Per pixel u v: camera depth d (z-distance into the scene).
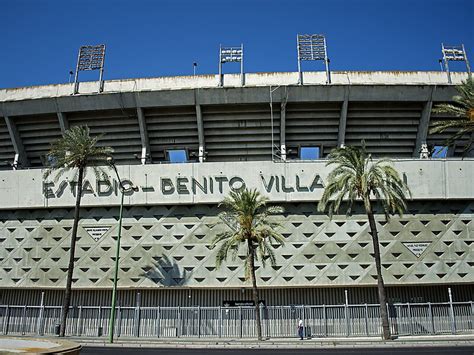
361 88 33.66
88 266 33.53
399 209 27.27
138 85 35.31
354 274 31.67
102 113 36.34
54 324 30.08
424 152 35.25
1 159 39.56
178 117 36.00
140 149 37.59
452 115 34.88
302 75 34.66
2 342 10.93
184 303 32.66
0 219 35.81
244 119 35.62
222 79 34.78
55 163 31.55
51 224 34.97
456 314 28.12
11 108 36.31
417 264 31.95
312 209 33.00
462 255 32.22
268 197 32.53
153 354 19.11
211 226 33.16
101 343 24.98
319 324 28.84
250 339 26.86
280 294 32.34
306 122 35.81
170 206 33.84
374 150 36.94
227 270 32.22
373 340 24.80
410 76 34.78
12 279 34.44
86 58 37.00
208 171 33.16
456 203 33.16
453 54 36.72
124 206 34.09
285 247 32.34
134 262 33.06
